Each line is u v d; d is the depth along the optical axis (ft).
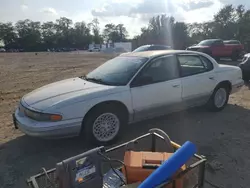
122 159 11.12
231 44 62.08
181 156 6.62
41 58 96.07
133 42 212.02
